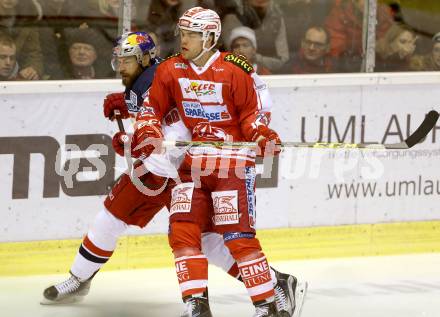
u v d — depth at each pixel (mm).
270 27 14758
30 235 13695
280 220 14836
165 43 14344
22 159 13523
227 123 11258
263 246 14766
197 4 14359
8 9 13414
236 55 11227
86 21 13828
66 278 13719
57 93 13570
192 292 10820
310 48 14977
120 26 14000
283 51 14891
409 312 12578
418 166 15383
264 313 11055
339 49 15094
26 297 12867
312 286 13680
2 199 13484
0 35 13461
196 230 10984
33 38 13625
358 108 15070
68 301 12703
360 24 15094
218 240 11688
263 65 14844
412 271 14570
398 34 15320
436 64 15625
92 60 13945
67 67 13859
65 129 13695
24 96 13406
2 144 13398
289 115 14750
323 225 15070
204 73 11055
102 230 12273
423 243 15578
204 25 10836
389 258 15242
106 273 14000
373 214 15273
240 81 11055
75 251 13945
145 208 12266
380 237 15344
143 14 14117
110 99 12227
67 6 13688
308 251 15008
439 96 15445
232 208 10977
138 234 14195
